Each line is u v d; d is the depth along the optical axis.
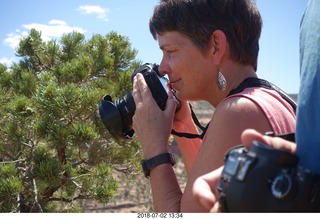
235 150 0.82
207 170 1.18
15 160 3.72
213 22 1.38
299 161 0.83
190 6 1.38
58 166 3.39
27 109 3.38
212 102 1.49
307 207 0.74
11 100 3.81
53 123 3.39
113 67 4.50
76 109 3.50
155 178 1.38
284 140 0.88
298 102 0.89
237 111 1.17
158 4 1.47
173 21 1.41
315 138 0.83
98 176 3.71
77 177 3.57
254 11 1.44
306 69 0.90
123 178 4.65
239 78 1.40
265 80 1.35
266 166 0.75
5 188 3.10
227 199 0.77
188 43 1.41
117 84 4.19
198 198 0.83
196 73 1.43
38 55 4.73
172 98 1.53
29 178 3.49
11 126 3.56
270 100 1.21
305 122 0.85
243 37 1.39
